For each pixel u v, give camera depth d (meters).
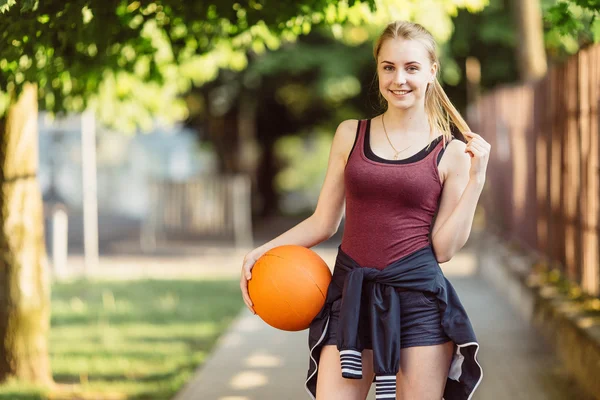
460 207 3.76
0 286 6.92
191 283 14.21
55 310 11.31
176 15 5.96
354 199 3.83
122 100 8.48
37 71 5.69
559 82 8.62
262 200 30.72
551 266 9.17
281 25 6.37
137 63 7.76
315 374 3.98
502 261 11.73
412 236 3.78
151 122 9.28
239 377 7.37
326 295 3.92
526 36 12.15
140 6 5.62
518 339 8.78
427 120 3.89
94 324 10.29
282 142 33.69
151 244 20.45
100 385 7.12
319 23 6.38
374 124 3.91
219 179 20.02
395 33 3.82
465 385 3.82
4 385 6.86
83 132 15.61
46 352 7.10
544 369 7.46
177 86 9.27
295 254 3.97
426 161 3.78
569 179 8.16
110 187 43.00
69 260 18.25
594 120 7.05
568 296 8.22
